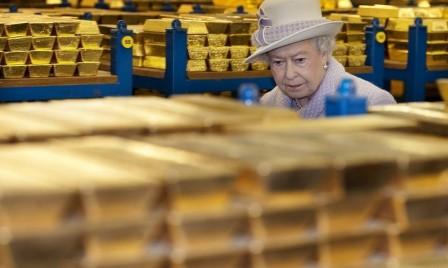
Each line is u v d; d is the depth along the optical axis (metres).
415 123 2.37
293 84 4.10
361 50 5.76
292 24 4.02
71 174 1.77
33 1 7.88
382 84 5.81
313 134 2.12
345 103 2.49
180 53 5.12
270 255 1.81
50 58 4.59
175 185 1.74
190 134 2.17
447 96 2.67
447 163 1.99
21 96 4.51
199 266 1.76
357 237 1.91
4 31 4.46
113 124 2.15
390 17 6.30
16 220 1.65
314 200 1.85
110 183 1.70
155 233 1.75
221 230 1.78
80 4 7.99
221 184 1.78
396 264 1.94
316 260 1.88
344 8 7.34
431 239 2.00
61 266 1.67
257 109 2.36
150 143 2.04
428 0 7.60
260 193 1.81
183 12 7.43
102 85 4.77
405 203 1.92
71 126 2.14
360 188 1.89
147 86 5.30
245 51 5.29
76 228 1.67
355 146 1.99
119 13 6.19
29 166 1.83
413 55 6.02
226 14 6.45
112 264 1.70
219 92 5.55
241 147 1.96
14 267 1.63
